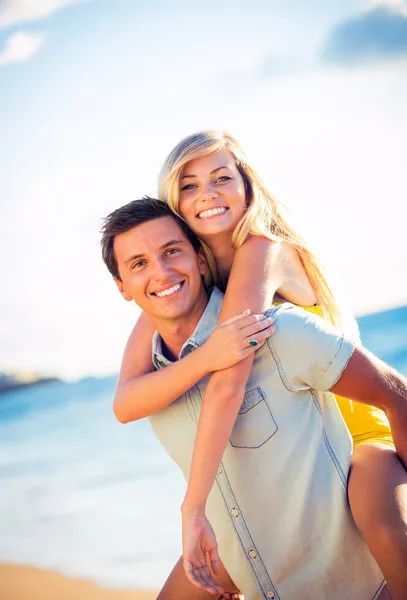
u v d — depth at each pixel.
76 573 6.04
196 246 2.79
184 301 2.55
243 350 2.36
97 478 9.19
